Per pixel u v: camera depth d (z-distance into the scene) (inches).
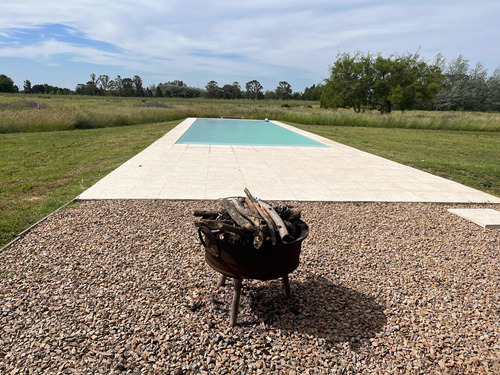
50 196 206.2
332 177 269.6
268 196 212.7
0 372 76.0
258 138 519.2
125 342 87.5
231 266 93.4
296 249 98.3
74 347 84.6
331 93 1428.4
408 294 116.7
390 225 178.2
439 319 103.6
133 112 761.0
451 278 128.3
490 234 172.4
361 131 724.7
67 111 671.1
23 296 104.0
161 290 110.9
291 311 104.3
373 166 318.7
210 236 93.4
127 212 176.2
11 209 181.5
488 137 676.7
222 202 108.7
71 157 333.4
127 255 132.5
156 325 94.4
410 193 235.9
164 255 133.8
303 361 85.1
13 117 554.3
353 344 91.9
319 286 119.0
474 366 85.7
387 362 86.1
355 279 124.8
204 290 112.7
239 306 105.6
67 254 131.6
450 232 173.2
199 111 940.0
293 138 529.0
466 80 1894.7
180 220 168.7
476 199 228.2
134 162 295.4
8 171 273.7
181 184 229.3
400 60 1315.2
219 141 462.9
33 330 89.7
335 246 150.8
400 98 1259.8
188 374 79.1
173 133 514.0
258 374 80.4
